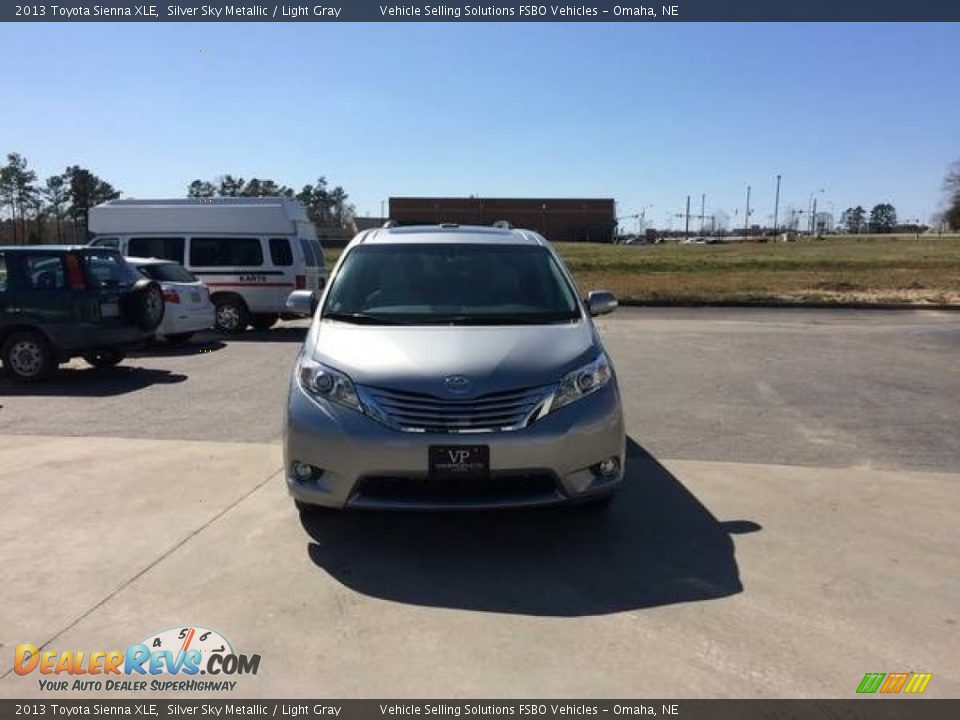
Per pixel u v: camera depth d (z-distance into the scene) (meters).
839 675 3.16
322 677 3.15
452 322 4.98
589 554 4.35
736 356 11.59
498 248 5.86
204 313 13.16
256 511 4.96
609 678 3.13
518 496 4.21
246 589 3.90
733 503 5.16
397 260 5.67
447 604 3.76
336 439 4.18
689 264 44.88
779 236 151.88
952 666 3.23
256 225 14.99
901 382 9.51
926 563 4.22
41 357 9.55
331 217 110.81
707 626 3.55
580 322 5.04
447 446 4.09
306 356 4.61
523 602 3.79
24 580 3.98
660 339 13.67
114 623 3.56
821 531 4.67
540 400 4.22
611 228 127.88
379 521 4.80
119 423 7.36
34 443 6.61
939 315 18.92
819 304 20.72
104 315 9.81
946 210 105.00
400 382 4.20
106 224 15.25
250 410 7.93
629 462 6.10
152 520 4.80
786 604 3.76
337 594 3.86
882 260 48.91
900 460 6.20
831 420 7.52
